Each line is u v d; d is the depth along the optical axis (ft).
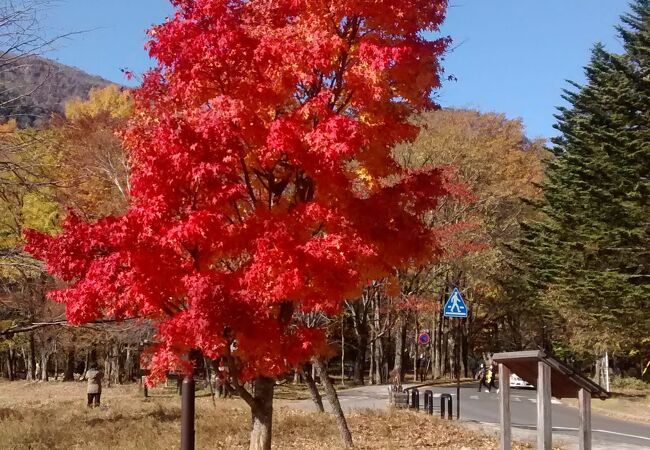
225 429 52.13
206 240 21.04
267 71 23.00
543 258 117.70
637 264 102.06
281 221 22.06
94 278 21.21
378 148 24.61
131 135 23.58
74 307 21.04
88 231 22.13
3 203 54.90
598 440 53.93
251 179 25.86
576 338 117.08
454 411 76.33
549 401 23.99
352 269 22.61
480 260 110.32
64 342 113.39
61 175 55.47
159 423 54.49
